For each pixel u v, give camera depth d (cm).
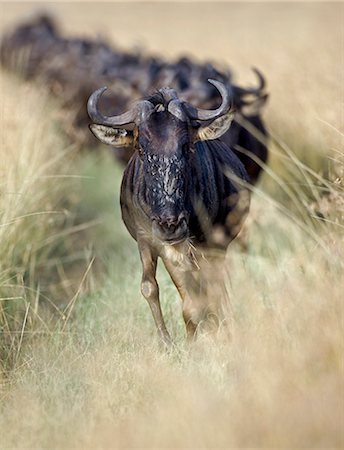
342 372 1551
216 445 1438
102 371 1791
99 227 2952
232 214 2106
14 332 2028
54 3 11619
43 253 2506
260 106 2741
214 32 6331
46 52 4362
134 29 7531
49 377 1802
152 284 1956
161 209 1831
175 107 1888
